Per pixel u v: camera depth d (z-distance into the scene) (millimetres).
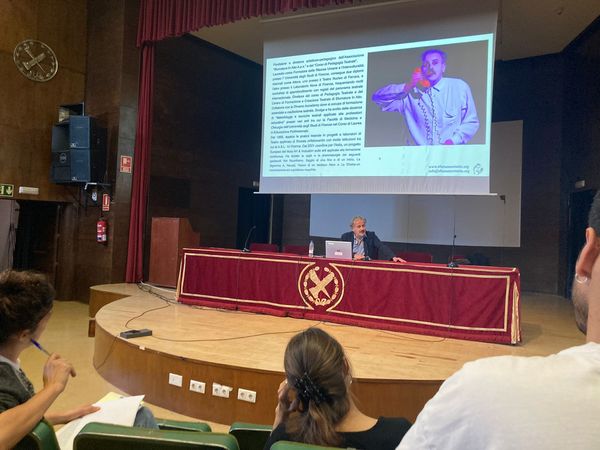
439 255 8844
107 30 7633
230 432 1771
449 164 5863
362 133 6281
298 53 6641
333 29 6469
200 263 5344
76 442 1348
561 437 553
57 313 6828
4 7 7035
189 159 8703
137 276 7395
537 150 8500
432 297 4223
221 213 9359
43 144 7473
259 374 3217
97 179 7320
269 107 6805
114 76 7496
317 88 6539
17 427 1199
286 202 10336
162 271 6703
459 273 4152
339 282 4586
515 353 3715
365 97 6277
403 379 3080
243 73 9773
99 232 7344
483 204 8523
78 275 7770
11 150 7137
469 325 4094
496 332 4020
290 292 4809
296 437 1303
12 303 1337
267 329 4305
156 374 3627
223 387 3312
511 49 8250
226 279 5164
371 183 6211
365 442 1242
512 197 8422
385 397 3080
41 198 7441
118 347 3971
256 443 1759
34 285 1406
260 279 4977
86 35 7898
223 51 9289
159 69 8125
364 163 6262
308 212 10078
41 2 7395
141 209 7445
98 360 4367
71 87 7750
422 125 5992
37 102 7395
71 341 5367
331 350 1356
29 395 1360
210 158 9117
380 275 4422
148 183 7598
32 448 1249
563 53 8328
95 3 7809
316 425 1270
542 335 4543
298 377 1333
